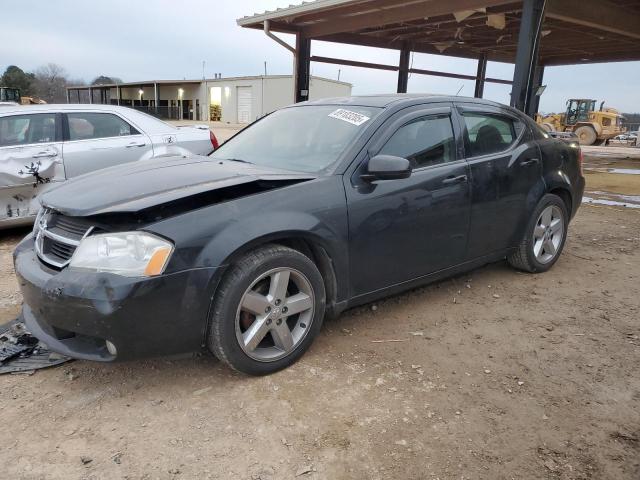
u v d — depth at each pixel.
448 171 3.69
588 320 3.75
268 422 2.52
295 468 2.23
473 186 3.84
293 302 2.94
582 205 8.30
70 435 2.41
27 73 74.75
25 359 3.04
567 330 3.58
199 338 2.67
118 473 2.18
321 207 3.00
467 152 3.91
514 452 2.34
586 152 20.28
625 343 3.40
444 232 3.71
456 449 2.35
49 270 2.71
